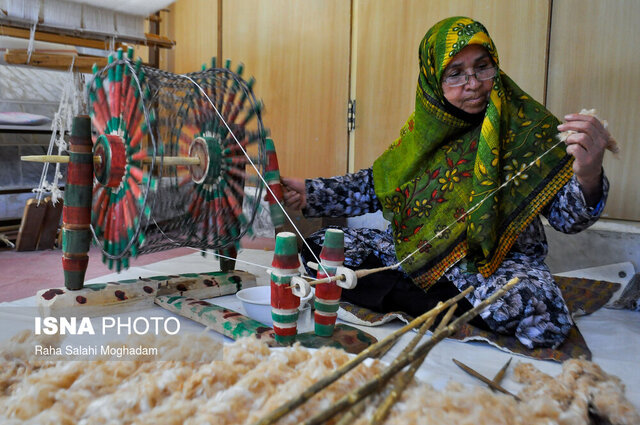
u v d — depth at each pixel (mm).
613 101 2635
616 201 2699
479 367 1535
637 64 2549
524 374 1396
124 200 1848
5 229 3631
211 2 4113
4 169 3672
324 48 3537
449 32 1883
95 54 3961
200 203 1949
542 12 2746
